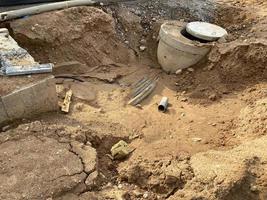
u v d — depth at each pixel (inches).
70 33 146.5
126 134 116.1
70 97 127.0
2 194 87.4
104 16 155.1
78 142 104.1
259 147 105.4
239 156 101.1
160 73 150.5
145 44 163.3
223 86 138.9
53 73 139.5
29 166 94.5
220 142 114.4
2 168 93.5
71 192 90.7
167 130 120.0
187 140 115.5
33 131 105.5
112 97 133.2
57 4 150.0
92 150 101.6
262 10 175.6
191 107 132.1
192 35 149.6
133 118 123.7
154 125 121.6
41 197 87.6
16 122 111.0
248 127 118.0
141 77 146.5
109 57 153.1
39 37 140.1
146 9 170.2
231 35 150.1
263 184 93.7
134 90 138.3
